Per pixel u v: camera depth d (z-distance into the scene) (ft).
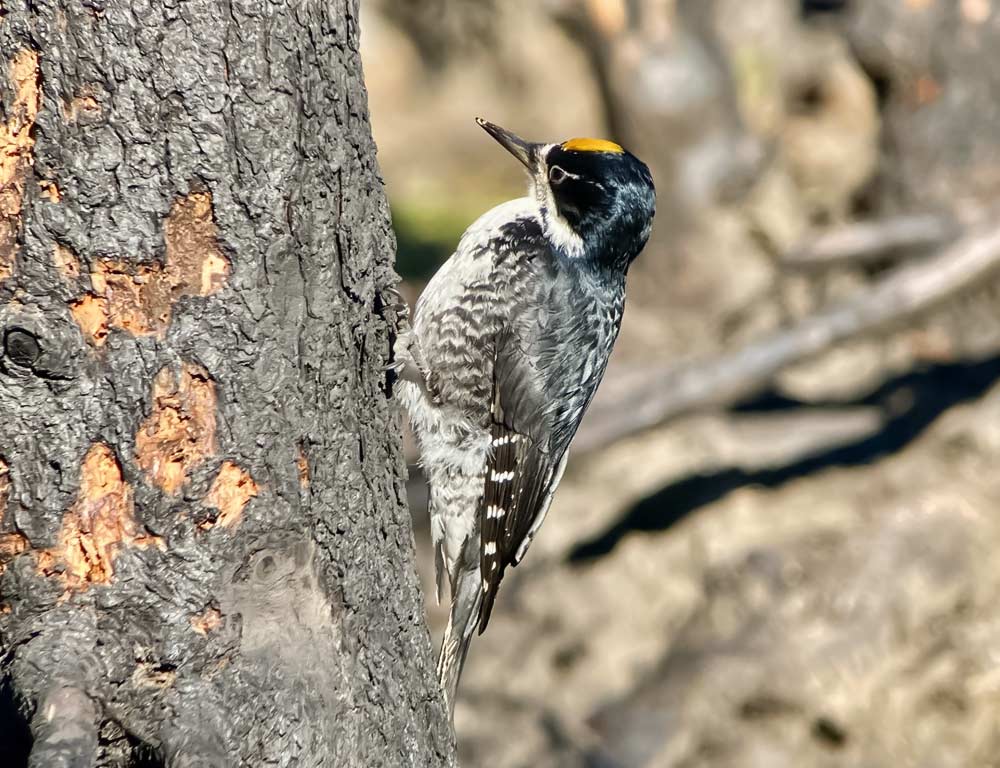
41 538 21.67
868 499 57.82
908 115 68.95
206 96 21.49
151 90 21.12
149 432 21.81
